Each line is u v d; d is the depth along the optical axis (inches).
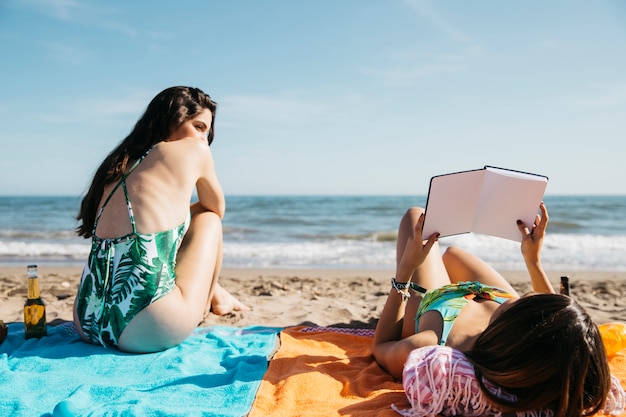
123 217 116.9
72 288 242.8
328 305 193.3
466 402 80.3
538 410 77.2
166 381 102.6
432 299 101.7
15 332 142.3
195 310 121.3
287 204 1382.9
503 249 479.5
